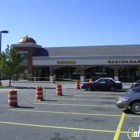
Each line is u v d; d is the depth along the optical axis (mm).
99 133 7871
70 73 47906
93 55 46344
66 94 21109
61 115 10977
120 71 45094
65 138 7305
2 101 16219
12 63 32781
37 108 13039
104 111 11969
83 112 11719
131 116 10656
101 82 25750
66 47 52125
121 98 11414
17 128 8586
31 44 49719
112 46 49781
